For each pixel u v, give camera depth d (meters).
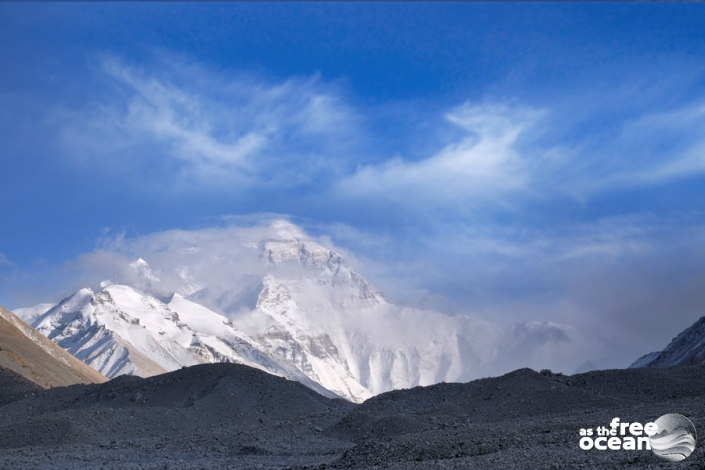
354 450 61.12
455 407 85.38
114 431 90.62
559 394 83.81
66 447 81.31
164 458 73.56
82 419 91.69
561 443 56.31
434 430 69.88
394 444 59.53
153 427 93.88
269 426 88.94
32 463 70.12
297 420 94.06
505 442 58.72
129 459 72.75
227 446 79.81
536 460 49.72
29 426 87.56
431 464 51.59
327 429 89.56
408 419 81.12
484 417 80.44
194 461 70.44
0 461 71.38
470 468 48.56
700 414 61.47
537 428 63.94
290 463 67.44
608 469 44.12
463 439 59.72
